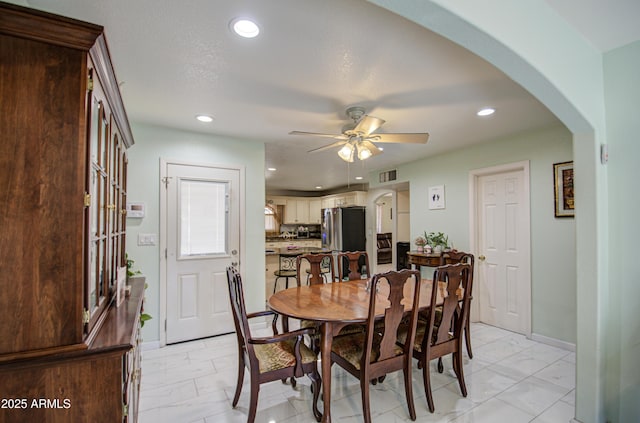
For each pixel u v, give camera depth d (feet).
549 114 9.38
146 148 10.46
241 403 7.29
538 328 11.01
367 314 6.54
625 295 6.01
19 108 3.36
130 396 4.74
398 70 6.70
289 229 29.63
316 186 27.35
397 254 21.57
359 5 4.66
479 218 13.21
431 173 15.19
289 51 5.95
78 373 3.56
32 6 4.59
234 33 5.38
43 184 3.42
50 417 3.47
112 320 4.60
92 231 4.06
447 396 7.56
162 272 10.63
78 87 3.55
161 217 10.64
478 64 6.45
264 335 11.41
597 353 6.06
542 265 10.91
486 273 12.93
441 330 7.22
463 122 10.12
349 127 10.13
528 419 6.67
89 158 3.67
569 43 5.52
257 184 12.41
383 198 26.66
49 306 3.43
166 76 6.95
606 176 6.22
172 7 4.69
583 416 6.26
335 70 6.70
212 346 10.60
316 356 6.77
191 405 7.21
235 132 11.21
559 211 10.43
